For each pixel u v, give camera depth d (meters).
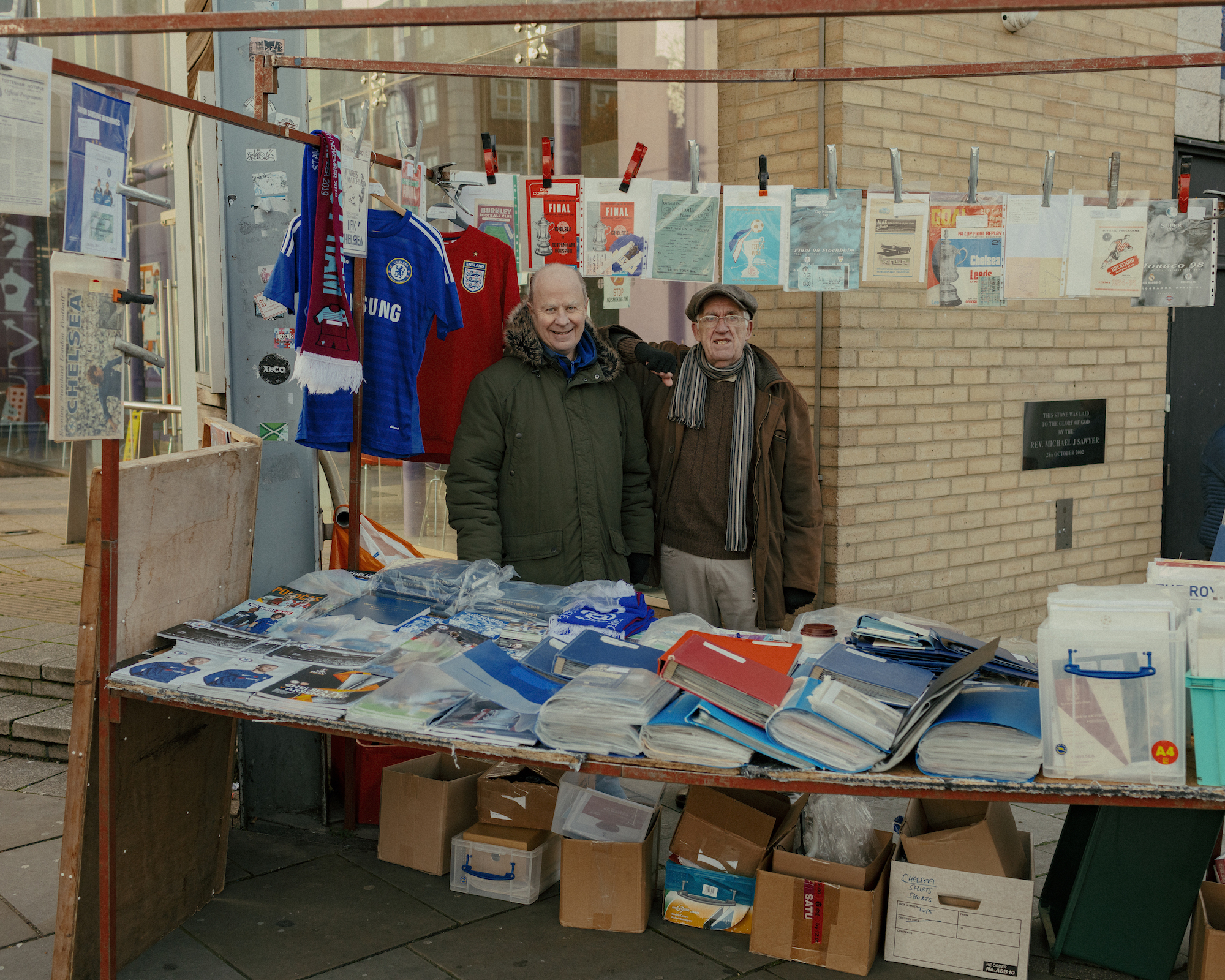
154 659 2.52
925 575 4.91
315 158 2.78
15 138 1.89
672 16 1.76
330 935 2.76
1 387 12.16
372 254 3.19
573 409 3.31
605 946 2.70
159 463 2.54
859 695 2.23
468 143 5.18
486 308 3.59
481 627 2.79
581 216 3.38
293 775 3.53
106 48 6.30
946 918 2.55
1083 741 2.06
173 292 6.29
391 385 3.26
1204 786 2.03
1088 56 5.20
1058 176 5.17
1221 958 2.36
